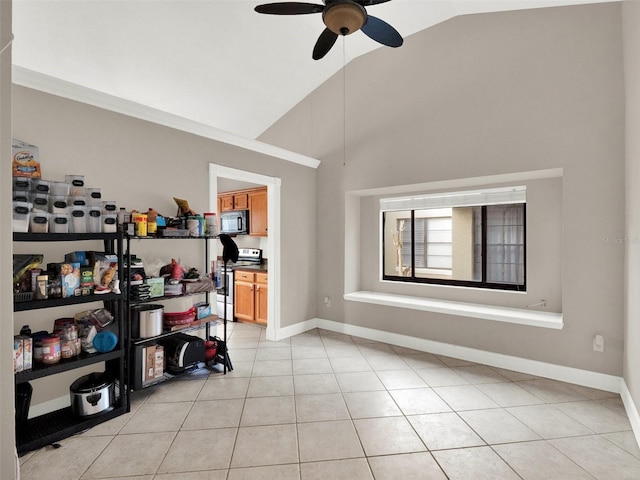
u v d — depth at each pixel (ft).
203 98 13.78
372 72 12.84
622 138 8.33
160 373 8.39
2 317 3.16
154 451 6.15
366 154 13.04
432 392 8.58
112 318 7.61
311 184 14.43
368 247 14.40
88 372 8.12
